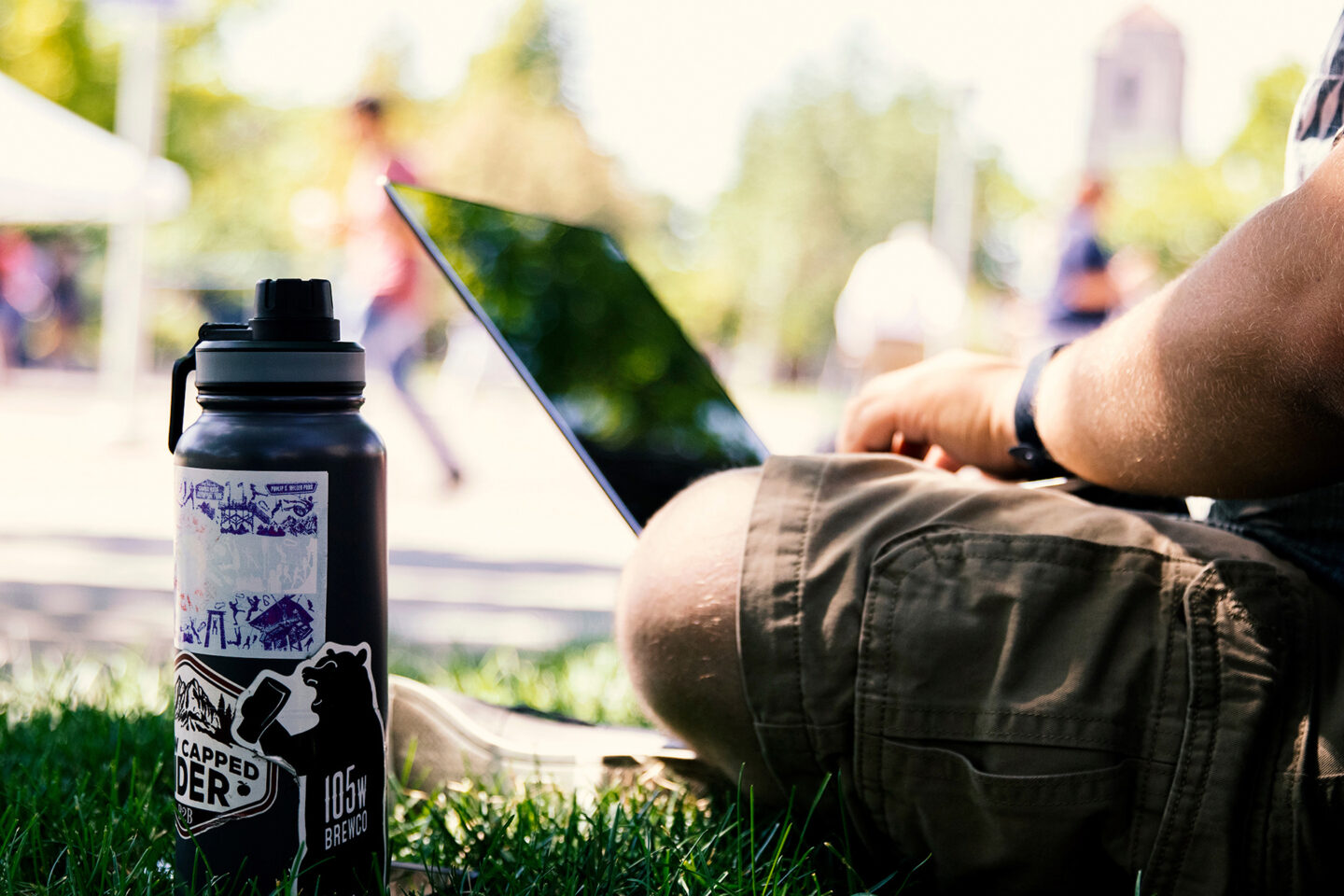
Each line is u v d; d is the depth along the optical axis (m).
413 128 36.75
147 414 12.15
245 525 1.05
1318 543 1.16
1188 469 1.07
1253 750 1.02
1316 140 1.21
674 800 1.54
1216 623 1.04
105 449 9.94
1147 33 42.72
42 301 21.53
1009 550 1.09
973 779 1.05
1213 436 1.02
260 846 1.07
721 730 1.19
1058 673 1.05
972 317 35.66
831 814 1.25
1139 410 1.08
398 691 1.71
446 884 1.24
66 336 21.92
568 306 1.68
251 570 1.06
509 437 13.62
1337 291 0.89
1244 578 1.05
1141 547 1.08
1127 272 11.93
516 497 8.22
